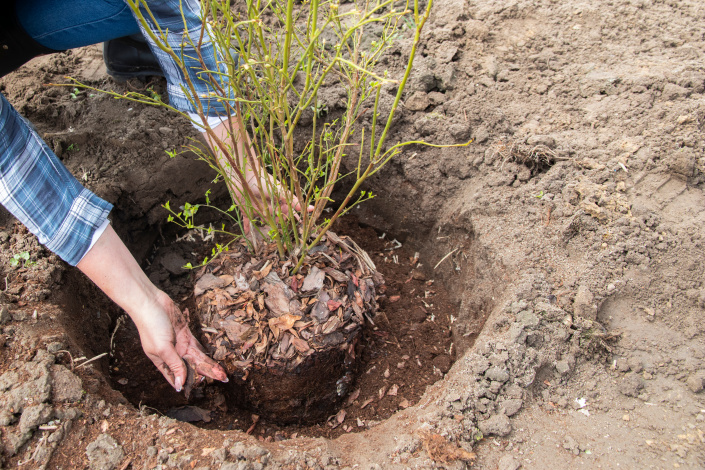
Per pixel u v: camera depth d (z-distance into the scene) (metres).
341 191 3.12
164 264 2.79
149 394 2.29
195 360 2.11
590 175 2.36
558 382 1.87
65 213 1.66
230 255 2.34
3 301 2.01
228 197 3.05
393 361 2.46
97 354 2.28
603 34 3.06
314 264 2.27
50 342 1.88
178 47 1.93
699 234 2.10
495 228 2.34
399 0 3.18
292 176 1.88
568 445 1.68
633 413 1.78
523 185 2.44
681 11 3.14
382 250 3.02
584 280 2.05
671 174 2.30
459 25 3.09
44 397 1.71
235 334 2.10
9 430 1.65
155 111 2.84
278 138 2.86
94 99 2.91
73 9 1.91
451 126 2.67
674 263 2.06
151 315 1.89
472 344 2.28
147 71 2.97
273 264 2.26
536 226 2.28
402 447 1.68
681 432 1.71
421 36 3.03
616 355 1.94
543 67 2.93
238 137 1.97
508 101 2.78
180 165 2.71
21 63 2.01
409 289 2.80
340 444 1.83
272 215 2.17
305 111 2.81
